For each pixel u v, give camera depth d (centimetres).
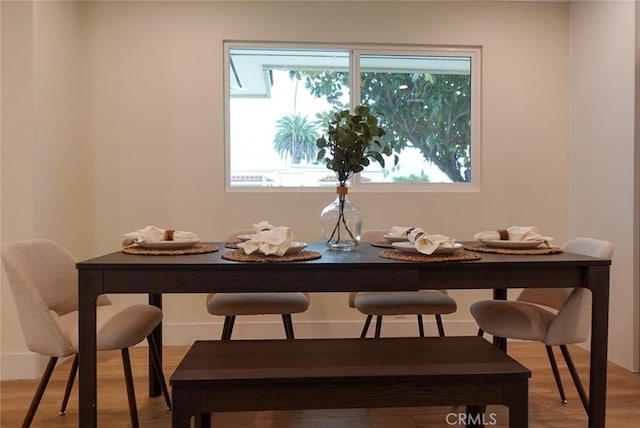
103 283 141
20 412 194
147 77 288
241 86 305
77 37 281
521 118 307
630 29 247
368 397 130
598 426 157
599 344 155
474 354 151
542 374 237
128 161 288
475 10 304
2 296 234
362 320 297
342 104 309
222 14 292
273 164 308
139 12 288
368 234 253
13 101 234
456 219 304
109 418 188
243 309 213
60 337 151
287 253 161
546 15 306
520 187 307
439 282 149
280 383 128
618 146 256
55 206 256
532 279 152
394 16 300
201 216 292
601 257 169
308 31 296
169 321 290
